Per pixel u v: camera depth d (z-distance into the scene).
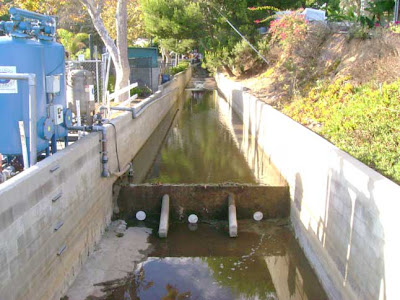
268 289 7.81
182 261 8.64
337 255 6.85
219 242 9.39
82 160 7.82
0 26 6.93
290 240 9.55
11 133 6.99
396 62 11.60
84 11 31.09
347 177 6.53
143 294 7.38
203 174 12.71
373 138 8.55
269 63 23.20
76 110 9.48
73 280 7.33
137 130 14.37
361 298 5.85
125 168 11.63
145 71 21.52
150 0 27.59
